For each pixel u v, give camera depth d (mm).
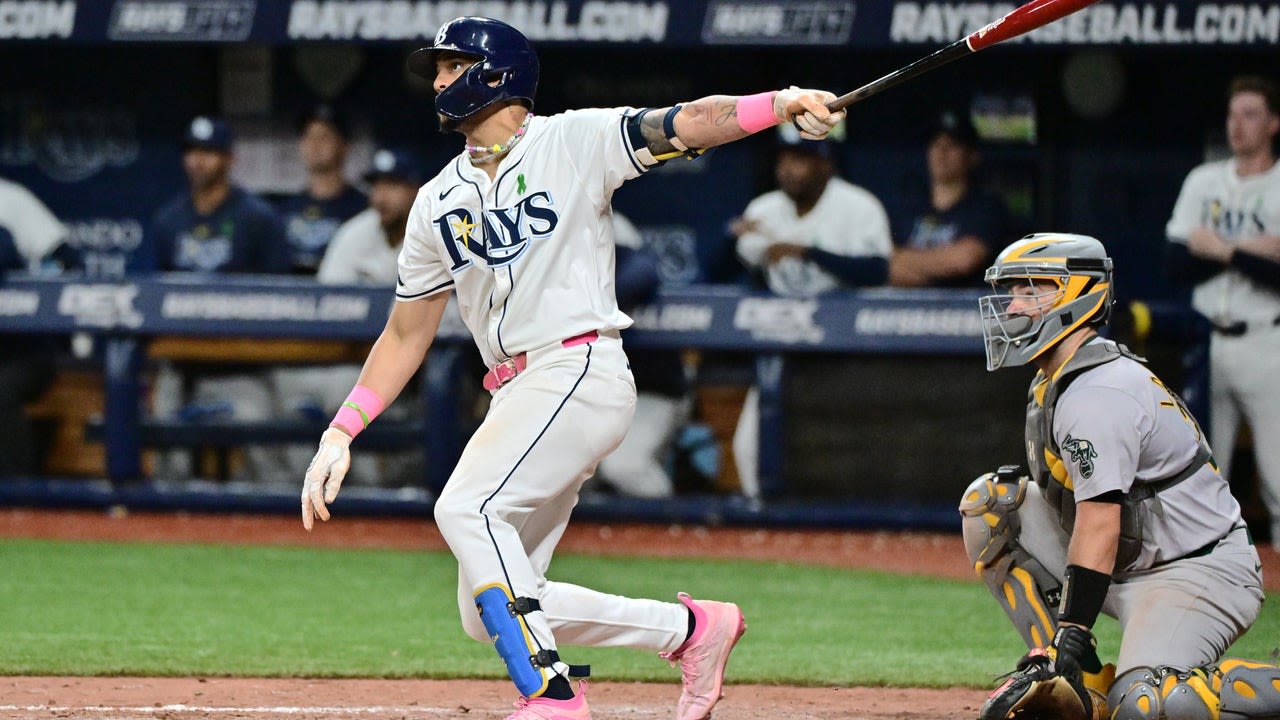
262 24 36469
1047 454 14734
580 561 29750
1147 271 39562
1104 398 14133
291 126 41688
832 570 28906
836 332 33000
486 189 14055
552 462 13914
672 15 35344
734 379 34312
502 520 13883
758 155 40750
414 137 41656
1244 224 31938
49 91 41969
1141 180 39375
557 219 13883
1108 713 14562
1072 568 14156
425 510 34281
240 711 16625
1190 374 32219
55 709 16562
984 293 32969
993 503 15461
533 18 35750
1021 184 39719
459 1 35875
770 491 33656
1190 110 38969
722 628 15500
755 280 35469
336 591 26078
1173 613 14539
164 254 36812
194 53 41438
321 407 35031
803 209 34781
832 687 18625
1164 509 14617
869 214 34625
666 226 41406
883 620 23781
